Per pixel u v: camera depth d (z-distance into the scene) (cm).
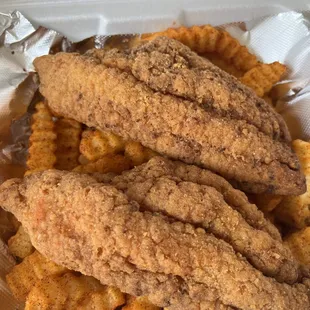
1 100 19
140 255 13
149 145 17
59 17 19
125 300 16
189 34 19
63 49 20
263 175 16
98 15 19
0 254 17
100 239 14
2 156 19
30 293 16
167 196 15
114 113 16
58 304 16
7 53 19
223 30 20
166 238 14
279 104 21
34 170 17
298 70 21
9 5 19
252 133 16
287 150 17
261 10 20
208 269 14
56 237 14
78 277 16
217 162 16
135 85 16
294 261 15
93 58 17
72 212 14
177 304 14
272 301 14
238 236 14
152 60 16
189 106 16
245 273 14
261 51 21
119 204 14
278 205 19
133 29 20
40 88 18
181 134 16
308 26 20
